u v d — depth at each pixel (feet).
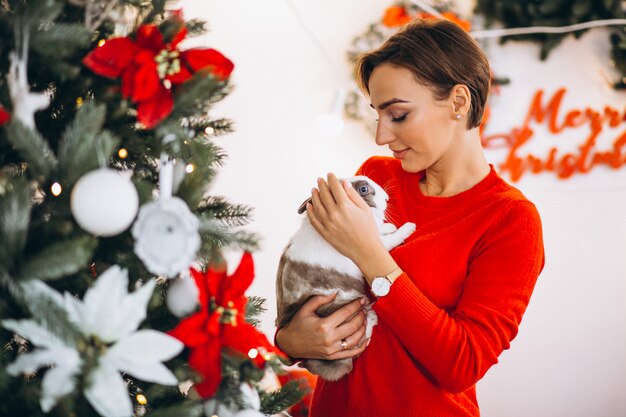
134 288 3.32
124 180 2.85
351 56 9.05
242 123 9.23
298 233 4.56
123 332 2.77
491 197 4.12
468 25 8.59
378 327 4.23
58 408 2.80
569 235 9.03
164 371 2.81
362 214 3.90
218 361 3.08
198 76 3.07
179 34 3.14
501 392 9.23
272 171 9.29
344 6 9.05
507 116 8.92
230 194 9.28
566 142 8.91
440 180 4.39
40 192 3.06
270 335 9.40
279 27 9.12
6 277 2.65
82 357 2.72
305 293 4.35
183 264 2.87
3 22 2.89
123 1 3.42
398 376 4.10
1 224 2.67
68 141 2.86
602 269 9.02
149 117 2.97
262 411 3.46
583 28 8.61
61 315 2.62
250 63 9.16
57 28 2.89
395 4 8.88
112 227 2.80
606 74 8.75
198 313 3.08
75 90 3.23
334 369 4.24
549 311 9.12
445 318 3.77
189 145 3.27
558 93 8.80
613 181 8.89
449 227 4.12
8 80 2.98
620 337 9.04
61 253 2.64
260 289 9.36
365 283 4.37
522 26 8.52
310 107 9.22
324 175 9.29
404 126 4.02
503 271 3.89
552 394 9.14
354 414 4.22
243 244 3.24
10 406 2.78
